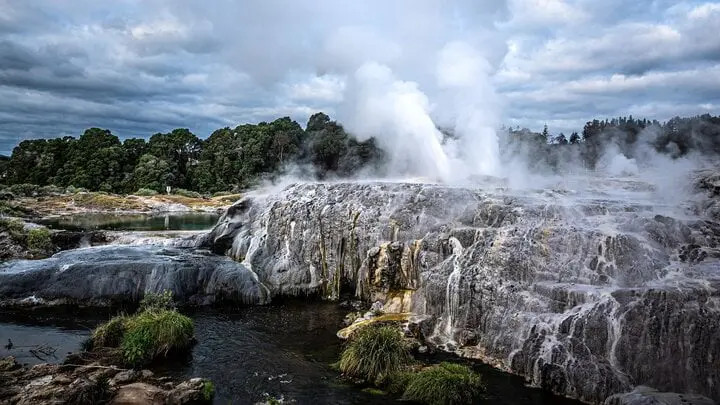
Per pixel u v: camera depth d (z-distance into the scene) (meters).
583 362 15.87
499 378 17.08
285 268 27.92
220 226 32.84
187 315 24.22
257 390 16.36
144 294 25.44
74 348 19.62
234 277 26.44
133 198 83.62
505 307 18.86
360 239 26.66
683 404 13.51
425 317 21.16
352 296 26.92
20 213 58.59
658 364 14.99
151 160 103.81
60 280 25.61
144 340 18.41
